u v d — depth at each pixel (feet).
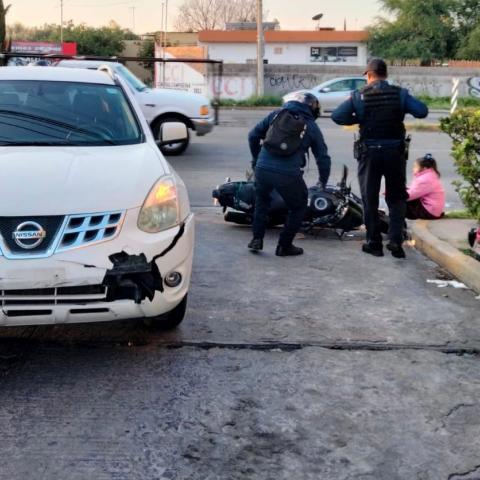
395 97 21.02
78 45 173.99
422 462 10.48
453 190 36.06
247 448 10.75
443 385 13.16
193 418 11.62
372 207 22.22
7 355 13.99
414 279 20.15
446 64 145.59
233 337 15.15
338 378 13.32
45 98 17.01
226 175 38.58
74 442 10.76
